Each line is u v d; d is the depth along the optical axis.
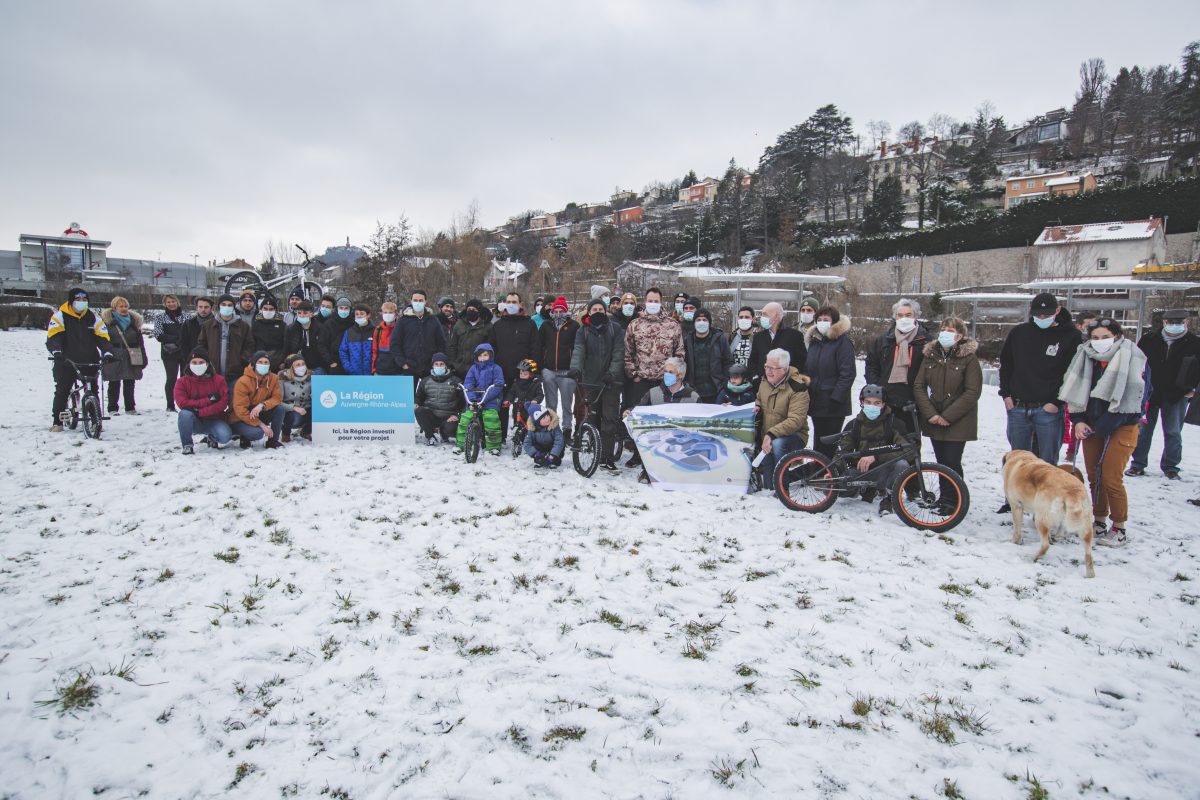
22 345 22.17
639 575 4.55
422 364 9.15
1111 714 3.12
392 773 2.62
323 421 8.82
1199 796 2.61
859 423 6.25
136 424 9.57
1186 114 60.06
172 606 3.89
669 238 76.94
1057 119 87.00
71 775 2.55
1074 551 5.21
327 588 4.21
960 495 5.60
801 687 3.25
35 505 5.62
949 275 46.56
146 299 40.47
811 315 7.58
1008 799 2.57
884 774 2.68
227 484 6.47
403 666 3.35
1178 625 4.00
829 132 79.62
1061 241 40.97
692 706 3.07
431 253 40.03
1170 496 6.90
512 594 4.20
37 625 3.62
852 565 4.84
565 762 2.70
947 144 86.94
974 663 3.52
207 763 2.65
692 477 6.81
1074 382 5.62
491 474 7.22
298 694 3.10
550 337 8.84
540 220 132.38
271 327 9.19
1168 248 40.12
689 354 7.93
